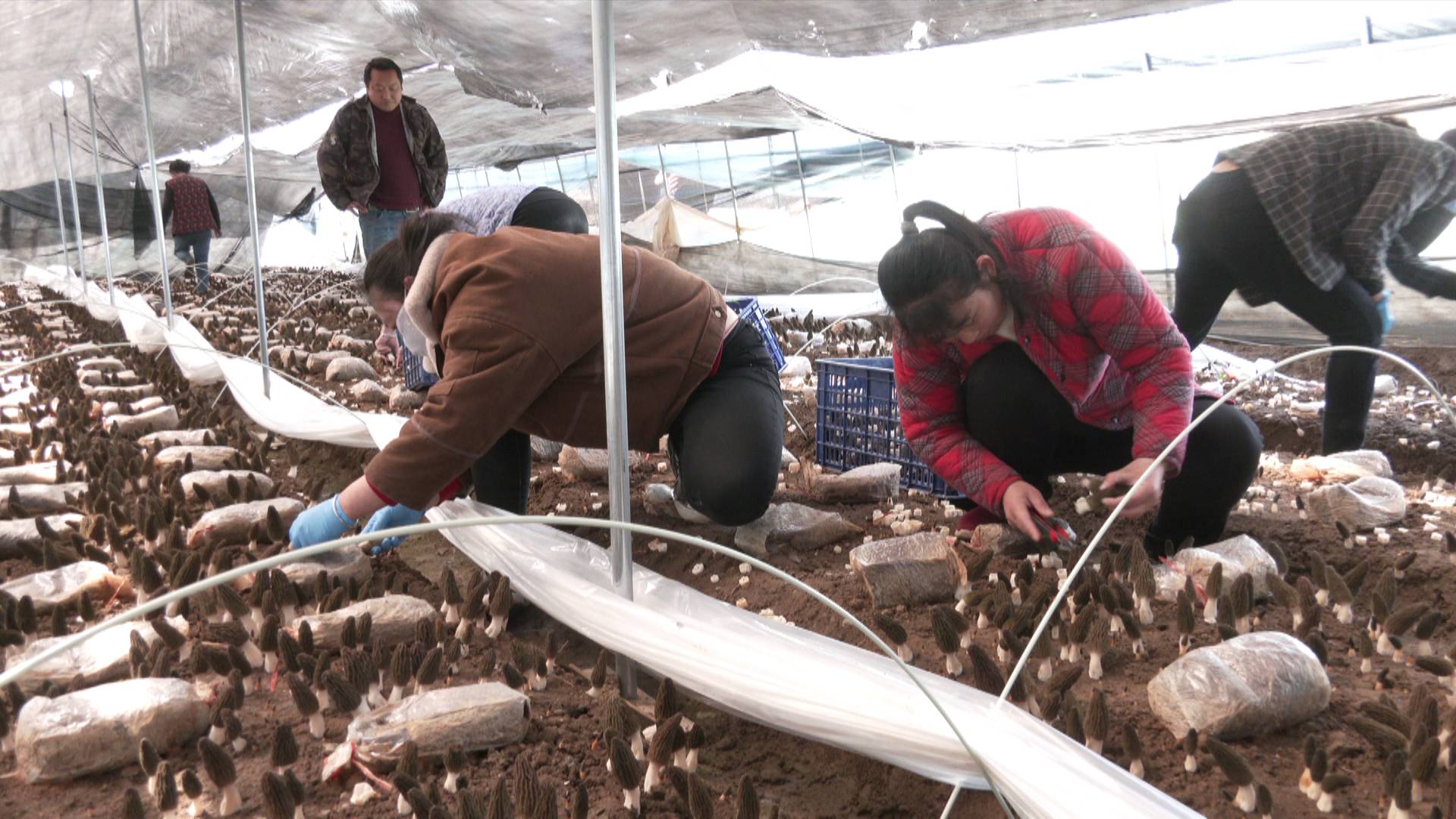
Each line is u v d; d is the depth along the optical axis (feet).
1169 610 10.90
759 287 48.34
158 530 12.83
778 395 13.12
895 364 12.56
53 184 59.31
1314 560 11.17
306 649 9.68
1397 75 20.84
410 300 11.21
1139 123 26.61
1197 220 15.81
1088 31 22.94
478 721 8.36
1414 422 18.74
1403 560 11.73
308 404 18.56
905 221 10.57
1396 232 15.70
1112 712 8.93
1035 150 33.55
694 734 8.32
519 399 10.61
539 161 73.56
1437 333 23.59
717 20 20.08
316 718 8.62
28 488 14.65
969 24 17.44
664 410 12.26
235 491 14.64
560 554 11.44
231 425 19.17
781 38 20.74
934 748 7.75
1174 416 10.64
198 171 68.08
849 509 15.15
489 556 11.85
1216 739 8.20
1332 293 15.48
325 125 50.52
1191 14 21.72
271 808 7.22
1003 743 7.56
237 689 8.76
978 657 8.89
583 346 10.98
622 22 20.40
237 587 11.44
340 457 17.94
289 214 73.15
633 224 58.54
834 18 18.60
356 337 34.47
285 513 13.46
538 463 18.10
